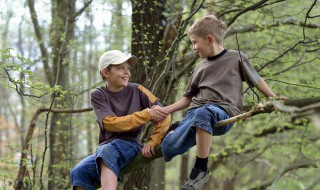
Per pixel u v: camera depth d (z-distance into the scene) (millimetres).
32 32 11516
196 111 3730
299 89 5703
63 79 7836
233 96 3832
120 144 4121
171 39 5812
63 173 7145
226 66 3889
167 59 5316
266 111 3512
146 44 5895
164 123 4145
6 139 14156
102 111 4133
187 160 11844
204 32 3910
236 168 11477
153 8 5938
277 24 6234
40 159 6523
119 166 4109
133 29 5965
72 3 7504
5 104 15742
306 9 5934
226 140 10570
